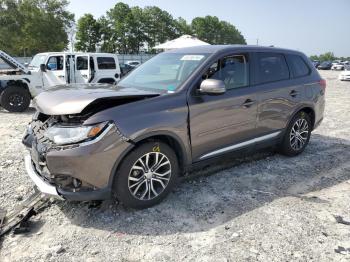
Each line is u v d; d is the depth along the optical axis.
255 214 3.62
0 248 3.08
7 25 48.84
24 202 3.77
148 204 3.68
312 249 3.04
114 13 80.12
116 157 3.31
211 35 104.56
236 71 4.41
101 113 3.27
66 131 3.20
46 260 2.92
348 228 3.37
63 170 3.17
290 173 4.77
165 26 89.19
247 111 4.42
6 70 10.80
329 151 5.86
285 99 4.95
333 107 10.98
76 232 3.30
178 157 3.93
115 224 3.43
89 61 13.12
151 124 3.47
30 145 3.77
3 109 11.02
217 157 4.25
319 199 3.99
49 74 11.10
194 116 3.85
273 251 3.02
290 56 5.27
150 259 2.92
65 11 54.00
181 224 3.44
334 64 52.03
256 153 5.58
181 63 4.32
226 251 3.02
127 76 4.77
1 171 4.76
